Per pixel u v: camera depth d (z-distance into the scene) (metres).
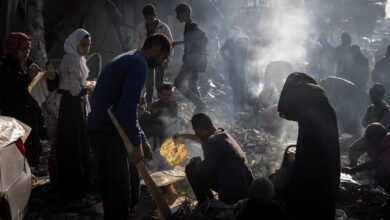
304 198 5.00
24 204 5.44
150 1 16.56
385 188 6.23
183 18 10.53
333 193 4.99
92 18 13.08
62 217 5.91
